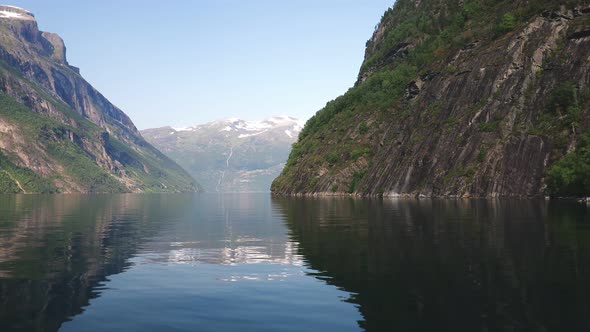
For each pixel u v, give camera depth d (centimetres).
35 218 5988
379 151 15675
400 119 15625
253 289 1870
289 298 1722
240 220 5772
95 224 5059
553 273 1988
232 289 1877
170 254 2789
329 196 15388
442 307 1543
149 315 1532
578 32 11519
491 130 11481
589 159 8794
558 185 9325
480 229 3731
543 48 12044
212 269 2300
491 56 13150
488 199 9800
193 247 3116
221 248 3050
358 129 17750
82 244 3238
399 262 2316
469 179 11138
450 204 8000
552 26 12288
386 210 6694
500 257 2383
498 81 12400
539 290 1716
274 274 2152
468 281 1877
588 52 11088
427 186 12050
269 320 1476
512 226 3903
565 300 1590
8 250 2894
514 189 10419
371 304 1611
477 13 18275
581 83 10769
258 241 3419
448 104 13438
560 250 2573
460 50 15075
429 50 18988
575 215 4991
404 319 1443
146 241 3472
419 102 15125
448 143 12250
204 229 4516
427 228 3922
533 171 10319
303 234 3797
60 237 3672
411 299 1647
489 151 11188
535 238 3091
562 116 10600
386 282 1903
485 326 1359
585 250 2564
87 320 1479
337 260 2452
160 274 2173
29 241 3375
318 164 17925
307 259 2523
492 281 1867
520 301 1588
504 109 11744
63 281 2011
